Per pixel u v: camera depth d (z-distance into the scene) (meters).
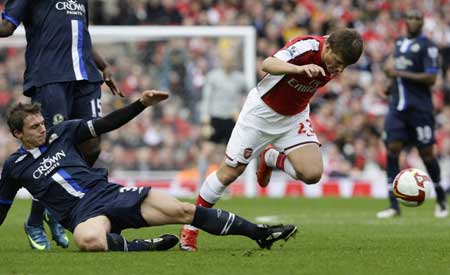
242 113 22.95
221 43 54.56
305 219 34.53
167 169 55.75
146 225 20.72
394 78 37.50
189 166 55.66
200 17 69.88
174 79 56.00
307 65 20.33
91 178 21.02
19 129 20.94
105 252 20.39
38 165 21.12
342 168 58.19
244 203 44.97
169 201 20.66
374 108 63.50
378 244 23.27
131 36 51.00
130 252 20.50
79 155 21.44
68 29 24.00
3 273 17.69
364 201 47.53
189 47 55.75
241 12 70.25
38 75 23.80
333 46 21.09
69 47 24.00
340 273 17.36
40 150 21.20
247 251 20.66
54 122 23.64
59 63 23.84
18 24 23.47
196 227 20.80
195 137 55.66
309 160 22.81
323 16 70.56
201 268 18.02
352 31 21.22
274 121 22.69
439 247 22.30
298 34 68.81
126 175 55.47
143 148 55.66
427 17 71.50
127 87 56.03
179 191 53.97
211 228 20.66
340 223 32.22
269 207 42.06
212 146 48.59
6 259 19.80
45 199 21.09
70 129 21.38
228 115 48.47
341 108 63.34
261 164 24.20
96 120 21.22
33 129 20.89
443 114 63.69
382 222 32.88
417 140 37.34
